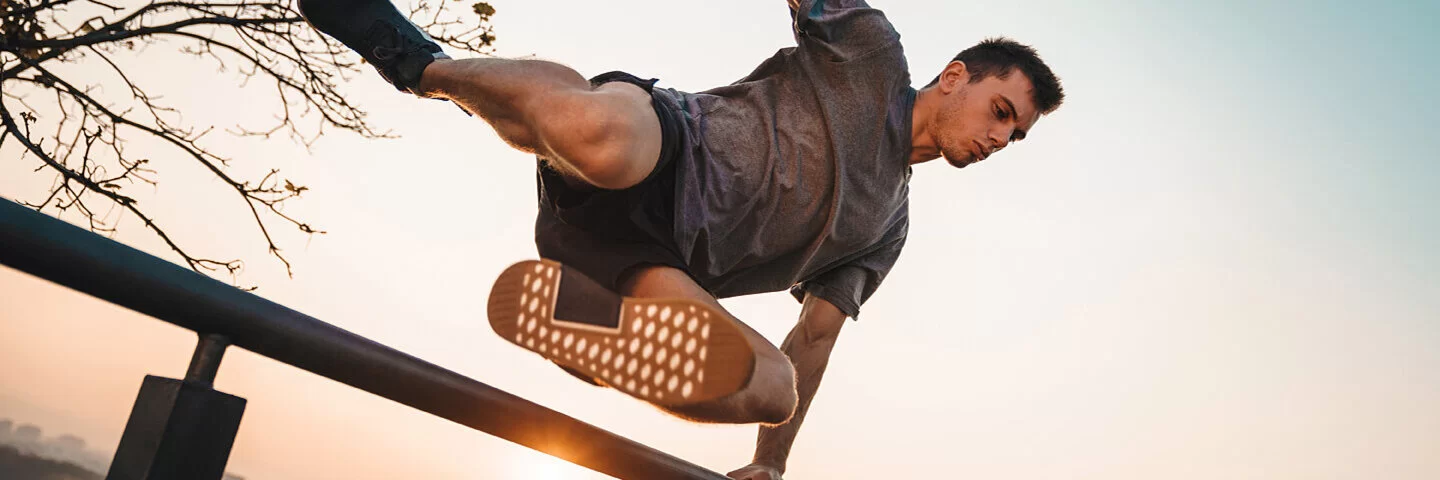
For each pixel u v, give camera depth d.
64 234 1.00
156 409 1.10
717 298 2.29
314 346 1.22
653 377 1.27
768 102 2.04
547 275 1.32
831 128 2.03
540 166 1.97
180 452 1.09
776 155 2.01
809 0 2.01
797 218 2.08
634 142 1.68
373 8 1.89
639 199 1.85
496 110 1.77
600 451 1.63
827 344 2.53
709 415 1.74
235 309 1.13
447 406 1.40
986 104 2.14
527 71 1.73
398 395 1.34
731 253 2.08
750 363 1.20
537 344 1.33
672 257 1.89
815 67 2.05
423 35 1.93
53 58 4.16
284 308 1.20
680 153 1.86
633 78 1.89
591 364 1.30
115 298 1.05
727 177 1.95
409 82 1.88
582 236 1.93
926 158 2.24
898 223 2.51
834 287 2.49
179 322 1.10
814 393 2.55
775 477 2.49
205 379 1.13
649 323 1.27
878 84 2.06
